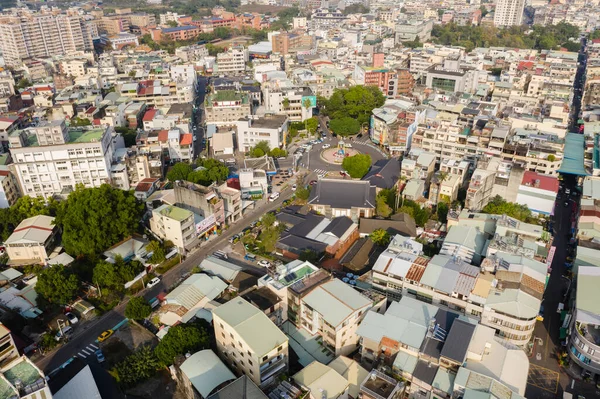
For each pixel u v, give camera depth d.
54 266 136.62
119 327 129.75
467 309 118.19
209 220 167.62
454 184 178.50
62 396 104.50
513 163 188.62
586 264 141.00
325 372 101.81
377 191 193.50
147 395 108.94
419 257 132.25
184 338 112.94
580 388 110.06
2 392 89.94
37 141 191.62
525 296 115.69
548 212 176.25
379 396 94.25
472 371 96.81
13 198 186.50
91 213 151.38
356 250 158.00
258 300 120.00
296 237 162.38
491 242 135.50
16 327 125.19
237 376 110.50
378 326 108.81
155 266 153.88
